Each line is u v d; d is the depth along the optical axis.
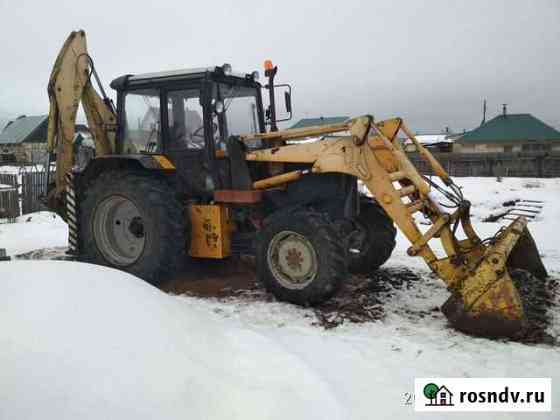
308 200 5.27
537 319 4.15
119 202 5.69
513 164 20.58
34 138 42.72
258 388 2.78
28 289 2.86
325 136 5.73
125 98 5.93
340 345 3.76
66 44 6.21
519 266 5.11
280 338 3.91
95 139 6.34
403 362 3.47
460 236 8.09
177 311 3.25
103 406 2.19
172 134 5.66
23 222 10.42
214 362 2.91
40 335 2.48
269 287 4.89
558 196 12.46
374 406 2.89
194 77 5.39
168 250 5.32
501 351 3.61
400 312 4.54
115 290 3.04
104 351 2.49
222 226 5.42
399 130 5.05
